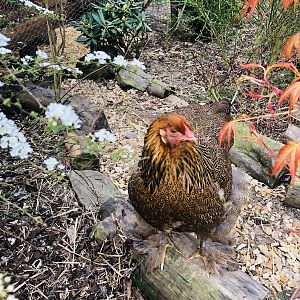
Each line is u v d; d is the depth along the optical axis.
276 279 0.83
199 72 1.43
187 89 1.44
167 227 0.72
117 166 1.05
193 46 1.71
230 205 0.74
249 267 0.85
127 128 1.21
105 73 1.41
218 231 0.75
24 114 1.09
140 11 1.53
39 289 0.77
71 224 0.87
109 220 0.83
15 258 0.81
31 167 0.96
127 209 0.85
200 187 0.65
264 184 1.05
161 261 0.74
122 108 1.29
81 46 1.59
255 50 1.31
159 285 0.74
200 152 0.66
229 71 1.31
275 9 1.19
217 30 1.51
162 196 0.66
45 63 0.84
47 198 0.92
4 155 0.98
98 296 0.77
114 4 1.42
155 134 0.65
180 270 0.73
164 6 1.86
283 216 0.97
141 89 1.38
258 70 1.26
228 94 1.35
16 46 1.17
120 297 0.77
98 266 0.80
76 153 0.96
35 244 0.83
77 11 1.43
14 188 0.93
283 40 1.22
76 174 0.95
